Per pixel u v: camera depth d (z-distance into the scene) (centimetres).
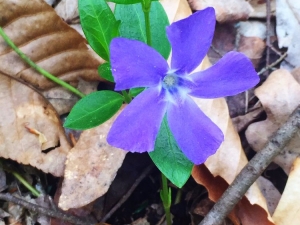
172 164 6
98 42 6
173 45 5
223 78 6
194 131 6
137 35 7
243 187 7
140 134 5
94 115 6
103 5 6
